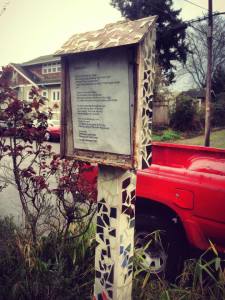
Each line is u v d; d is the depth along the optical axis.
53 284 1.19
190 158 1.71
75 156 1.12
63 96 1.12
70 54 1.05
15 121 1.51
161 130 9.63
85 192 1.50
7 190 2.96
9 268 1.34
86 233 1.50
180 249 1.38
